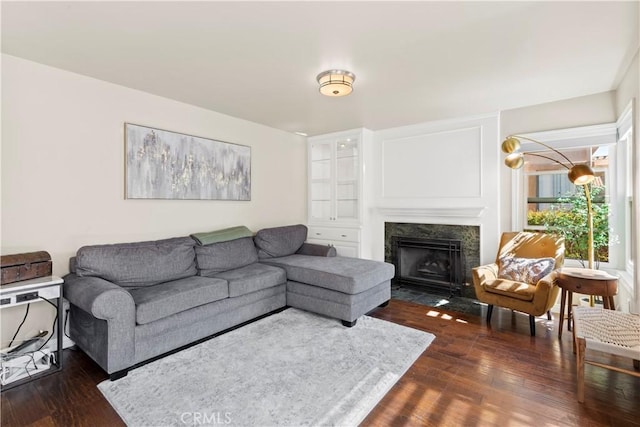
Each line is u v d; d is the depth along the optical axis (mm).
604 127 3084
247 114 3844
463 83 2852
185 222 3447
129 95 2971
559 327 2787
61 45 2166
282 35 2041
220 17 1838
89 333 2256
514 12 1795
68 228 2607
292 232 4289
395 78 2732
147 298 2326
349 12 1791
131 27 1942
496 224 3754
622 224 3072
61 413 1764
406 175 4445
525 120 3551
